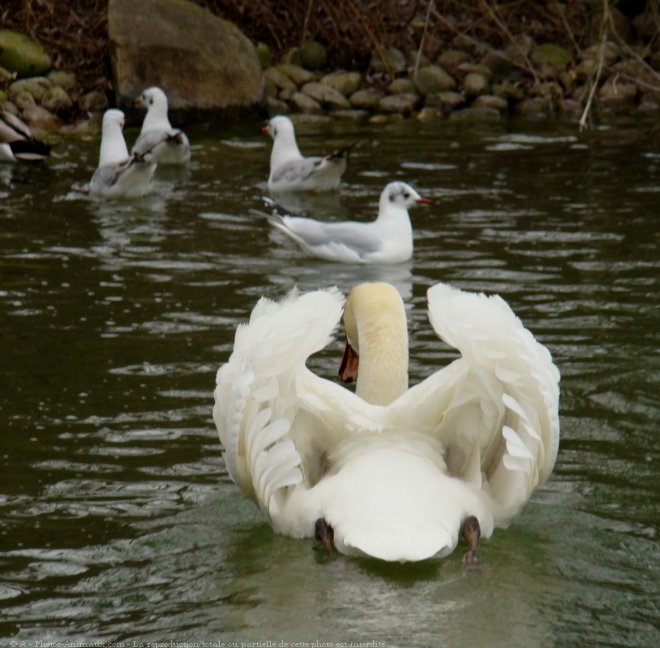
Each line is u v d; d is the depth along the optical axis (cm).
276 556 812
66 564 838
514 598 762
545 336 1367
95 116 2905
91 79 3038
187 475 1006
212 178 2378
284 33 3344
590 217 1955
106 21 3142
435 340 1384
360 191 2275
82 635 732
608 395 1188
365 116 3034
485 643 708
